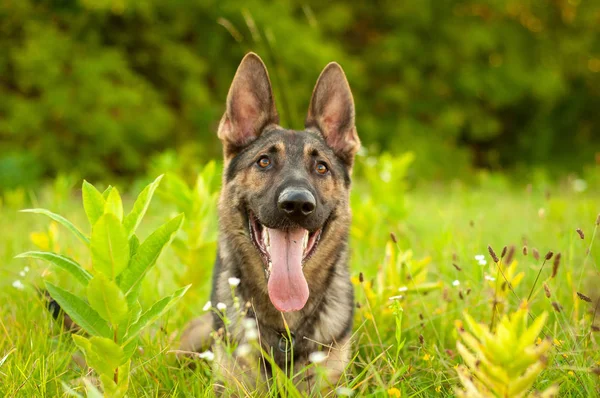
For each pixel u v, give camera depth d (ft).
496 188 44.06
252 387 10.62
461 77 62.34
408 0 62.28
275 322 11.50
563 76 70.74
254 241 11.92
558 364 9.55
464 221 24.39
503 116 74.64
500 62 64.90
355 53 64.39
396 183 23.24
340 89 13.51
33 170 41.37
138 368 10.77
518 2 66.64
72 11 51.55
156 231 8.25
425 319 12.71
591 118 78.02
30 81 48.08
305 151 12.32
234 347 10.73
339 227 12.48
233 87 13.04
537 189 43.91
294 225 11.12
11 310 13.37
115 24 53.78
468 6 65.46
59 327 12.52
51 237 15.34
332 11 59.36
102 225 7.67
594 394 8.86
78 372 11.24
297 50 52.03
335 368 11.05
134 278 8.34
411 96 64.54
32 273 15.30
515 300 13.00
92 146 49.80
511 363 6.96
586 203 23.80
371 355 12.03
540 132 72.90
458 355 11.31
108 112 49.49
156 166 30.22
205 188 15.57
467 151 63.87
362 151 23.91
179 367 11.80
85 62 48.60
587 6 69.46
